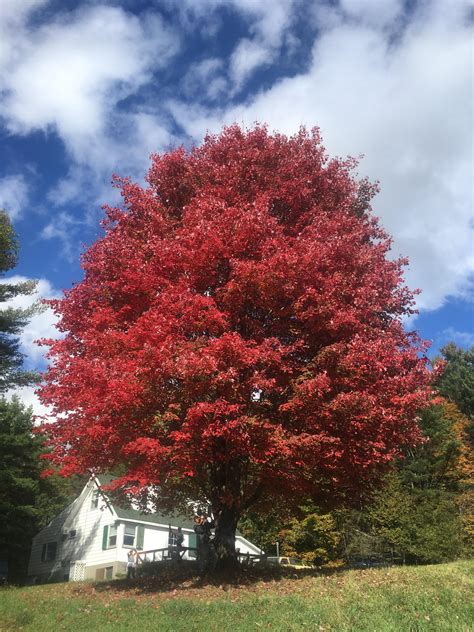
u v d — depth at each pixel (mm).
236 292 12062
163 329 11453
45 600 12594
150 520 29234
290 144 15859
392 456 13086
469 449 39031
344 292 12500
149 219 14648
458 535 32469
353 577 11367
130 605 10594
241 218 12430
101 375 11242
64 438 11953
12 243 26766
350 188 15945
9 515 32375
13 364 26094
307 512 32906
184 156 16000
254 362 11000
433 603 8758
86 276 14711
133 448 10945
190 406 11359
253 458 11297
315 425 11516
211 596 10859
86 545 29812
